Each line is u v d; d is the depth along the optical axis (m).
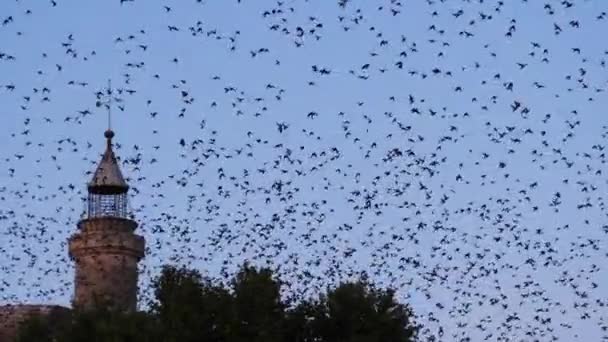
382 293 71.00
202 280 70.38
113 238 99.19
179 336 67.56
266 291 69.38
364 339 68.69
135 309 71.94
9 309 84.50
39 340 71.94
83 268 99.00
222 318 68.19
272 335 68.56
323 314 70.19
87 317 69.75
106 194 102.38
